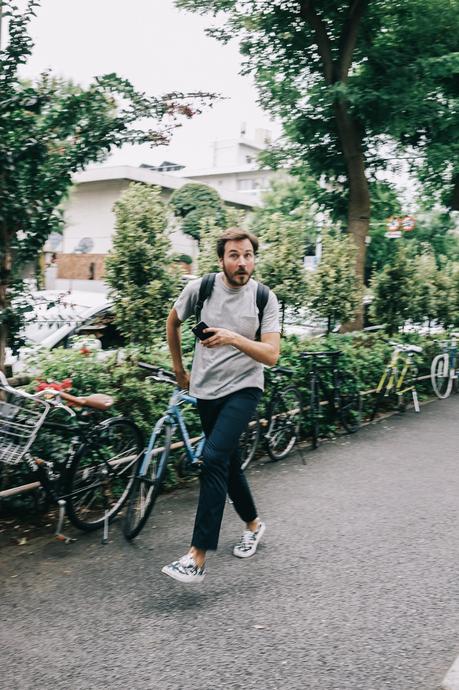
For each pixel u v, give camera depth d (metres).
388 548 3.83
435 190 13.56
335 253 8.53
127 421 4.21
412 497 4.84
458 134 10.25
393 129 9.57
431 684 2.46
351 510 4.52
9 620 2.90
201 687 2.43
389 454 6.24
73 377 4.50
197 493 4.83
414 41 9.92
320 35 9.96
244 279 3.22
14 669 2.53
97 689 2.41
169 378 3.99
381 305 10.51
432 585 3.34
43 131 3.96
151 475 3.81
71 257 21.27
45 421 3.97
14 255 4.14
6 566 3.46
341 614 3.01
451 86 10.77
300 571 3.48
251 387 3.34
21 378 4.35
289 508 4.54
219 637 2.79
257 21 10.32
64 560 3.55
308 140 11.02
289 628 2.88
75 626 2.86
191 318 6.32
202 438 4.20
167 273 5.58
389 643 2.76
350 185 10.51
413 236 20.48
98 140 4.02
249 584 3.31
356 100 9.10
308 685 2.45
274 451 5.90
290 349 6.93
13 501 4.06
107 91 4.03
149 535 3.96
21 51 3.79
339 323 8.98
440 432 7.39
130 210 5.50
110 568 3.47
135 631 2.83
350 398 7.18
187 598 3.15
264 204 21.27
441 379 10.21
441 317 12.20
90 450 3.91
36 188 4.02
